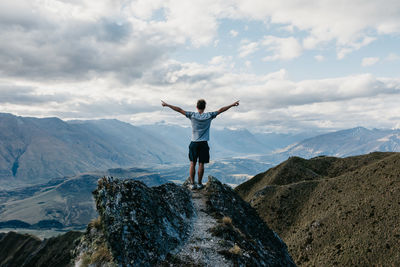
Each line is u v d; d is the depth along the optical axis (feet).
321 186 290.35
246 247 27.45
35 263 407.85
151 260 19.84
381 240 172.24
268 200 310.24
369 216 200.03
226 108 34.01
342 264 175.22
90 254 20.77
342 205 234.38
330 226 218.59
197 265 21.17
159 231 22.81
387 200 201.46
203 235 26.45
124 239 19.76
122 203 22.27
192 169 36.24
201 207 33.68
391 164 242.58
